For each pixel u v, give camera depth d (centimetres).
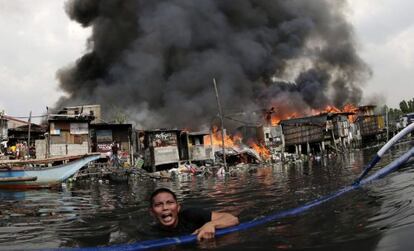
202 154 4234
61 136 3219
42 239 606
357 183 950
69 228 694
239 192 1198
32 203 1222
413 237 394
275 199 912
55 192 1697
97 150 3497
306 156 5150
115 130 3603
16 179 1808
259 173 2525
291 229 509
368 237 425
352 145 6378
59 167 1873
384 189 794
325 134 5866
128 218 759
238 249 431
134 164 3559
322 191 969
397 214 529
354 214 572
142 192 1524
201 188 1577
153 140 3881
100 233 621
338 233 462
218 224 524
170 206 545
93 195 1470
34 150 2998
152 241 489
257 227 538
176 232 558
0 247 562
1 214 962
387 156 2328
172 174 3172
